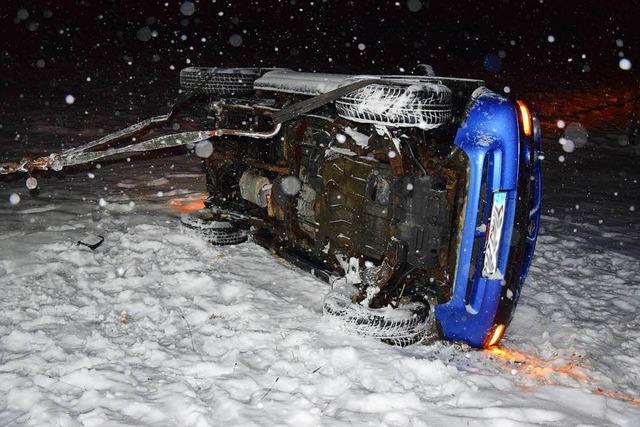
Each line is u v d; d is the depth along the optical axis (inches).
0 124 473.1
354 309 160.7
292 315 174.6
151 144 192.7
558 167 475.8
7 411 123.2
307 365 145.6
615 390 149.5
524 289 219.8
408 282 165.9
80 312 170.2
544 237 286.0
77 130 470.0
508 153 147.9
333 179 175.3
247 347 155.0
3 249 216.4
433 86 149.6
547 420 125.0
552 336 181.2
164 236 236.1
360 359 148.3
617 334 186.7
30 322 162.4
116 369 140.6
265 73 221.9
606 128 670.5
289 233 199.9
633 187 416.5
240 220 232.5
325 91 177.8
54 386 131.8
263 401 128.7
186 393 130.5
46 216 260.5
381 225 164.9
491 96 153.3
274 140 211.2
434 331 162.6
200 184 335.0
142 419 121.3
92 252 215.9
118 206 281.9
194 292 190.4
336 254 186.1
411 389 136.8
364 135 172.1
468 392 134.5
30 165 187.2
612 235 300.8
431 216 150.7
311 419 122.2
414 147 156.9
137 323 165.8
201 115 578.2
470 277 152.0
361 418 123.5
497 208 148.3
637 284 231.5
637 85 780.0
